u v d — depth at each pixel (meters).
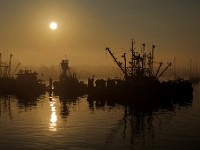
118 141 45.12
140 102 100.31
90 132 51.53
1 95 130.75
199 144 43.09
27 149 40.72
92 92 116.31
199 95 130.38
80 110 80.69
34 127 56.03
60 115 71.69
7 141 45.00
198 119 65.31
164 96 111.50
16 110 81.06
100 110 80.56
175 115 71.44
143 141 45.16
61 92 143.00
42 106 90.19
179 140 45.44
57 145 42.72
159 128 55.19
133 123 60.62
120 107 86.94
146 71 117.62
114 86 114.19
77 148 41.22
